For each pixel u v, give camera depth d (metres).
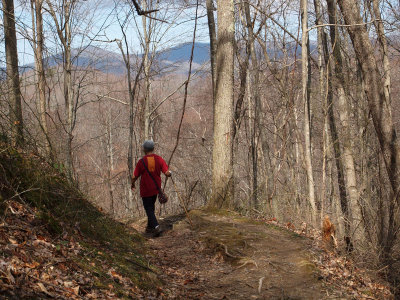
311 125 13.42
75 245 4.07
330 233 6.88
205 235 6.88
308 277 5.25
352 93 13.51
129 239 5.88
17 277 2.87
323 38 13.05
